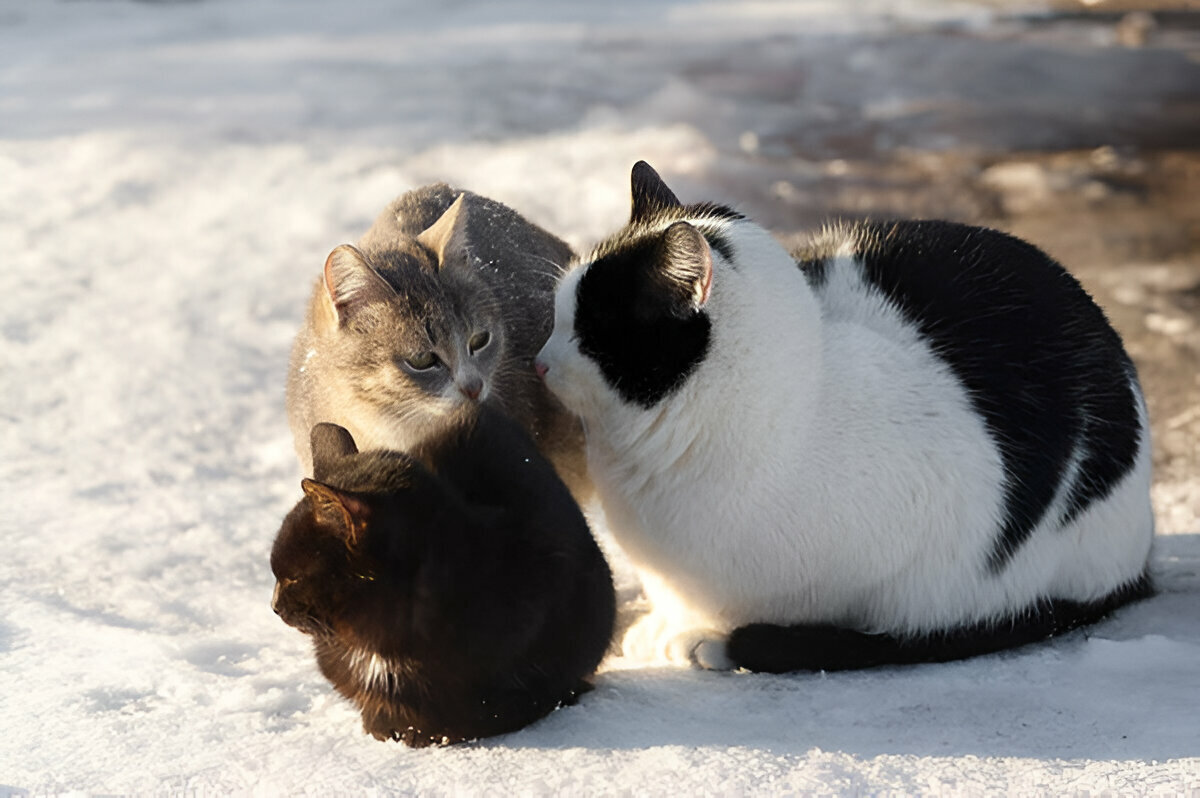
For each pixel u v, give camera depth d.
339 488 3.04
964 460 3.63
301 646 3.99
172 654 3.88
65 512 5.35
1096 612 4.00
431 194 5.25
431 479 3.17
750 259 3.57
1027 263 3.98
